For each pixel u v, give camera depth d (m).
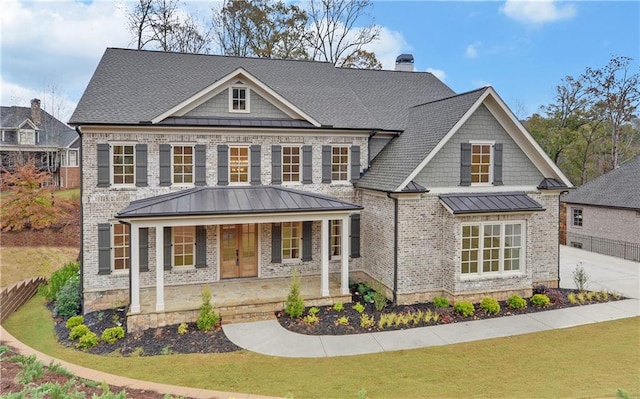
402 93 22.36
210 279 16.72
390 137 19.12
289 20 35.22
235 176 16.86
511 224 15.61
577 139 40.78
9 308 15.51
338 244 18.12
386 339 12.04
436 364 10.20
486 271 15.49
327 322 13.39
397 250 15.07
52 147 41.25
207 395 7.46
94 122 14.58
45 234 27.70
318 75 21.30
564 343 11.53
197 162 16.17
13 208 27.33
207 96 16.22
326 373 9.75
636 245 25.17
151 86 17.33
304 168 17.47
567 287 17.36
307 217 14.90
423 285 15.41
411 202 15.15
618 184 27.80
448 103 17.47
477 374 9.59
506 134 16.31
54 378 7.73
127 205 15.52
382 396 8.49
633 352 10.80
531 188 16.69
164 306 13.54
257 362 10.48
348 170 18.14
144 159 15.55
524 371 9.71
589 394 8.38
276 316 13.90
